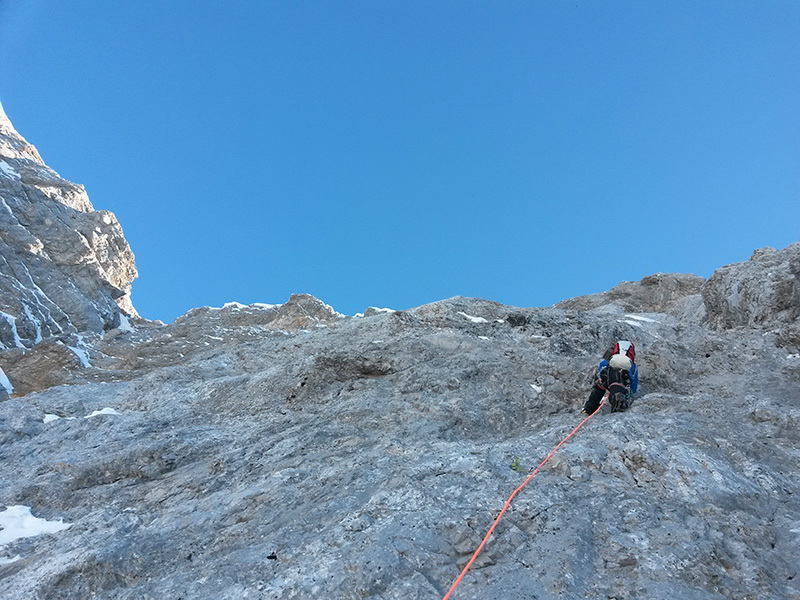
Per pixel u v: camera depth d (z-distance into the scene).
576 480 6.15
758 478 6.04
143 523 6.55
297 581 4.80
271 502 6.47
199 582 5.02
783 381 9.10
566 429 7.59
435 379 9.65
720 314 13.20
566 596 4.36
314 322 22.33
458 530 5.29
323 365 10.46
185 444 8.51
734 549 4.86
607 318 12.85
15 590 5.40
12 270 29.20
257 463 7.74
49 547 6.27
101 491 7.57
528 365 10.27
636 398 8.62
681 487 5.83
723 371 9.97
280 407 9.76
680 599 4.26
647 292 18.64
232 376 11.78
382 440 7.96
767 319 11.55
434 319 12.28
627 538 5.08
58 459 8.40
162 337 23.03
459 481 6.26
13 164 35.06
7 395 20.61
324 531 5.63
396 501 5.93
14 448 9.15
